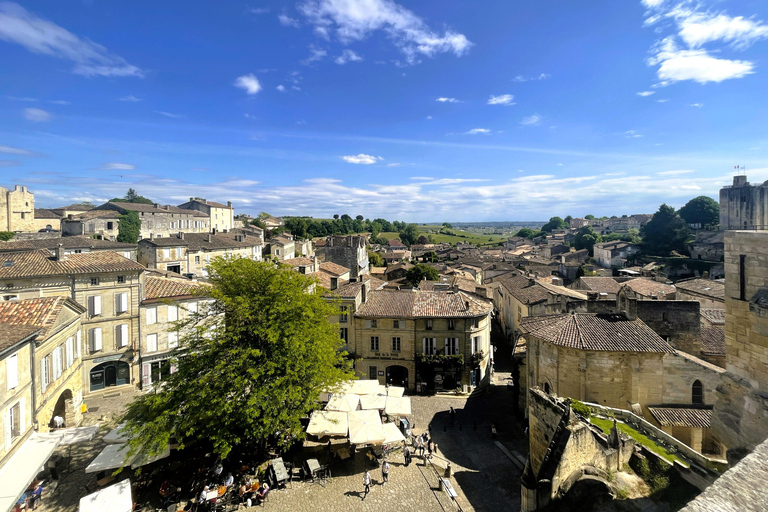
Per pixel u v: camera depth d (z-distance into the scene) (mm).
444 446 31938
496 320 76062
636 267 104688
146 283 43875
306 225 180875
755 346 15500
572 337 28766
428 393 45094
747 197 74750
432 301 48812
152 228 111562
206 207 137375
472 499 24812
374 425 29297
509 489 25906
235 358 26594
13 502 19844
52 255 42938
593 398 27766
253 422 25406
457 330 45906
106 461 23938
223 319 30125
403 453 30109
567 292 56188
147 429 23734
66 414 31688
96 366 38750
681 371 26734
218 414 23828
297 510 23406
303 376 28516
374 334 47156
